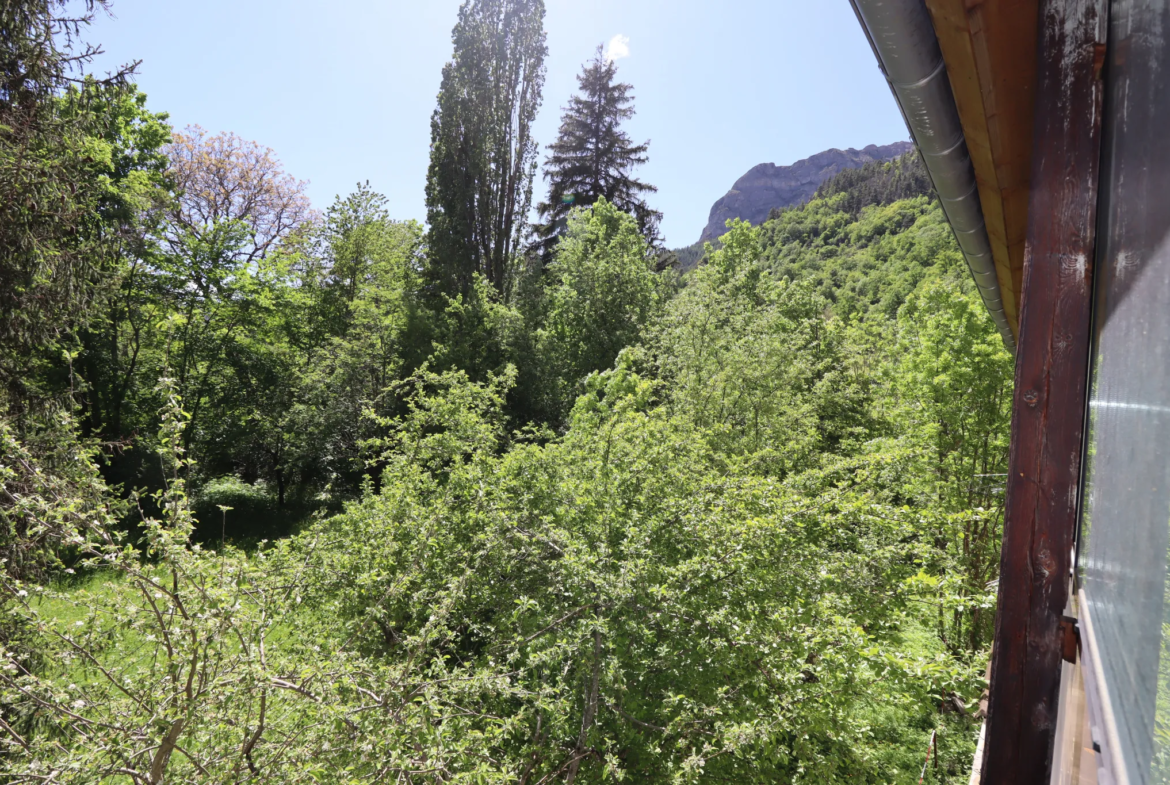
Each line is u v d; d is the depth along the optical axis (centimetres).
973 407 1105
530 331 2664
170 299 2255
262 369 2502
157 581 352
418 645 440
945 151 183
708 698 485
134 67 863
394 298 2450
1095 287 145
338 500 2034
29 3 758
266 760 343
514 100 3056
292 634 584
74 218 827
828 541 644
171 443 393
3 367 780
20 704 347
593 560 542
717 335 1716
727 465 956
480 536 632
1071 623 153
